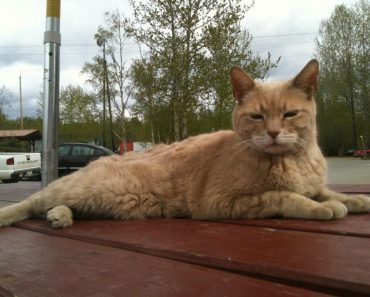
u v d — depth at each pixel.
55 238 0.35
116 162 0.53
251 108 0.48
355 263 0.22
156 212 0.50
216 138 0.56
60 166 2.72
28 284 0.22
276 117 0.46
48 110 0.69
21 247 0.31
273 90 0.49
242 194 0.45
